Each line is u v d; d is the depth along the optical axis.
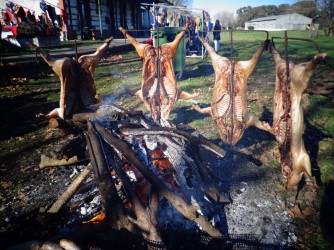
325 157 4.55
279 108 3.61
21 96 8.54
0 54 12.82
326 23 42.28
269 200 3.68
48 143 5.48
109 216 2.75
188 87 9.09
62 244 2.45
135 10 31.16
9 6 16.58
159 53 4.66
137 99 8.08
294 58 15.30
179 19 18.02
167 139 3.76
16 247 2.57
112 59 15.37
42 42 16.09
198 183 3.65
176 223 3.22
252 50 18.73
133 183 3.35
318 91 7.95
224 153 3.91
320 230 3.13
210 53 4.32
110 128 3.79
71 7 21.44
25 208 3.68
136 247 2.86
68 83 4.02
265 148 4.99
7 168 4.60
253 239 3.07
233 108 4.12
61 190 4.02
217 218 3.37
